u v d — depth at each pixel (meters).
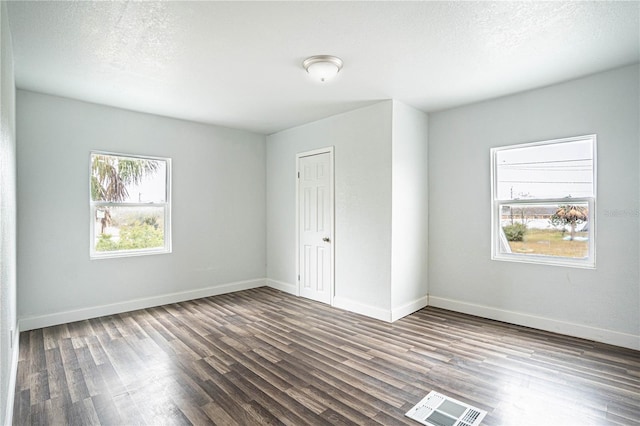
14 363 2.49
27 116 3.45
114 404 2.15
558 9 2.07
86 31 2.32
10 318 2.34
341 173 4.25
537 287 3.46
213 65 2.87
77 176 3.74
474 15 2.14
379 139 3.82
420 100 3.78
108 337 3.25
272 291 5.15
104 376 2.50
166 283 4.42
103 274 3.92
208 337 3.27
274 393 2.28
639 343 2.88
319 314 3.99
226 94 3.57
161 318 3.83
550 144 3.41
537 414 2.04
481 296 3.87
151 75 3.07
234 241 5.12
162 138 4.38
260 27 2.28
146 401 2.19
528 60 2.79
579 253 3.24
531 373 2.52
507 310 3.67
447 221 4.14
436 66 2.89
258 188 5.42
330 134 4.39
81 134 3.77
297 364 2.70
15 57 2.71
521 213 3.62
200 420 1.99
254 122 4.70
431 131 4.28
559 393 2.26
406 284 3.94
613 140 3.00
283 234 5.18
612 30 2.31
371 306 3.88
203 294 4.77
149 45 2.52
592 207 3.15
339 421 1.98
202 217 4.77
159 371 2.58
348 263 4.15
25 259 3.43
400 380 2.44
